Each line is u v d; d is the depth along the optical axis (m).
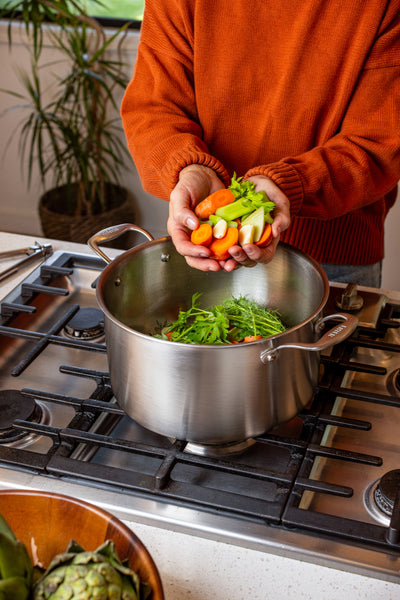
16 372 1.00
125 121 1.33
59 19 2.79
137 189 3.35
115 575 0.53
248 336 1.00
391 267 2.65
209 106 1.30
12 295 1.22
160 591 0.56
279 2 1.17
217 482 0.86
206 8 1.20
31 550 0.65
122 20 3.05
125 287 1.03
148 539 0.77
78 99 2.97
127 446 0.85
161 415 0.83
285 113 1.26
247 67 1.25
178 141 1.17
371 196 1.22
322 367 1.04
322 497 0.83
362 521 0.80
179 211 0.97
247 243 0.93
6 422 0.91
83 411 0.93
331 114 1.25
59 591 0.52
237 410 0.81
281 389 0.83
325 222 1.46
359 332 1.14
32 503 0.64
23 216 3.56
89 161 3.24
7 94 3.26
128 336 0.81
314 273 0.98
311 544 0.74
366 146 1.17
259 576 0.73
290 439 0.87
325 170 1.11
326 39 1.18
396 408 0.99
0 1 3.05
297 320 1.07
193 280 1.12
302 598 0.70
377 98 1.20
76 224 3.03
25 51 3.13
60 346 1.13
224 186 1.11
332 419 0.91
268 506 0.78
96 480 0.81
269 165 1.07
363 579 0.72
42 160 3.14
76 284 1.33
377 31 1.16
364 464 0.87
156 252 1.05
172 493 0.79
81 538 0.63
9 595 0.52
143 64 1.33
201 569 0.73
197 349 0.76
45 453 0.90
